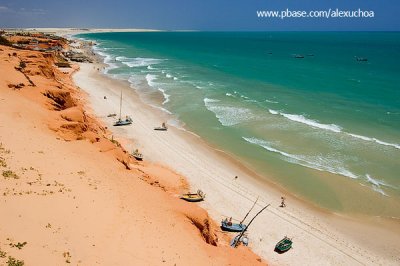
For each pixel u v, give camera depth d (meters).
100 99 70.25
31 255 17.62
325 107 68.25
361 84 92.19
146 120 59.50
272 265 29.27
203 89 82.25
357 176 42.34
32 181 25.14
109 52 171.00
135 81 90.81
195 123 58.59
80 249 19.70
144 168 40.69
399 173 42.75
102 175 30.67
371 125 57.94
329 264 30.05
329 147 49.44
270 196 38.91
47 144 32.72
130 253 21.19
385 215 36.12
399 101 73.19
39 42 138.88
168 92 78.69
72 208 23.42
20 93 45.59
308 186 40.75
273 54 176.75
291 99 74.06
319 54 179.88
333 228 34.34
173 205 30.27
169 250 23.25
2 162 26.22
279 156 47.19
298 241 32.44
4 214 20.14
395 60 150.38
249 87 85.81
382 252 31.62
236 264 25.89
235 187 40.22
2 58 60.22
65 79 79.94
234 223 33.81
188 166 44.16
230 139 52.38
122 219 24.53
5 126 33.31
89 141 37.84
